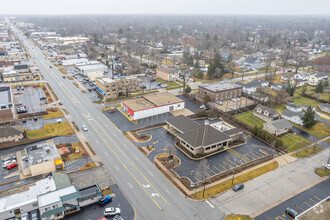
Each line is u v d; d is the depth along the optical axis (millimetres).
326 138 84812
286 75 157250
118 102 114875
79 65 175125
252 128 87250
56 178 58094
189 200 55562
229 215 51406
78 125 90938
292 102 119812
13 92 125812
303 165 69250
